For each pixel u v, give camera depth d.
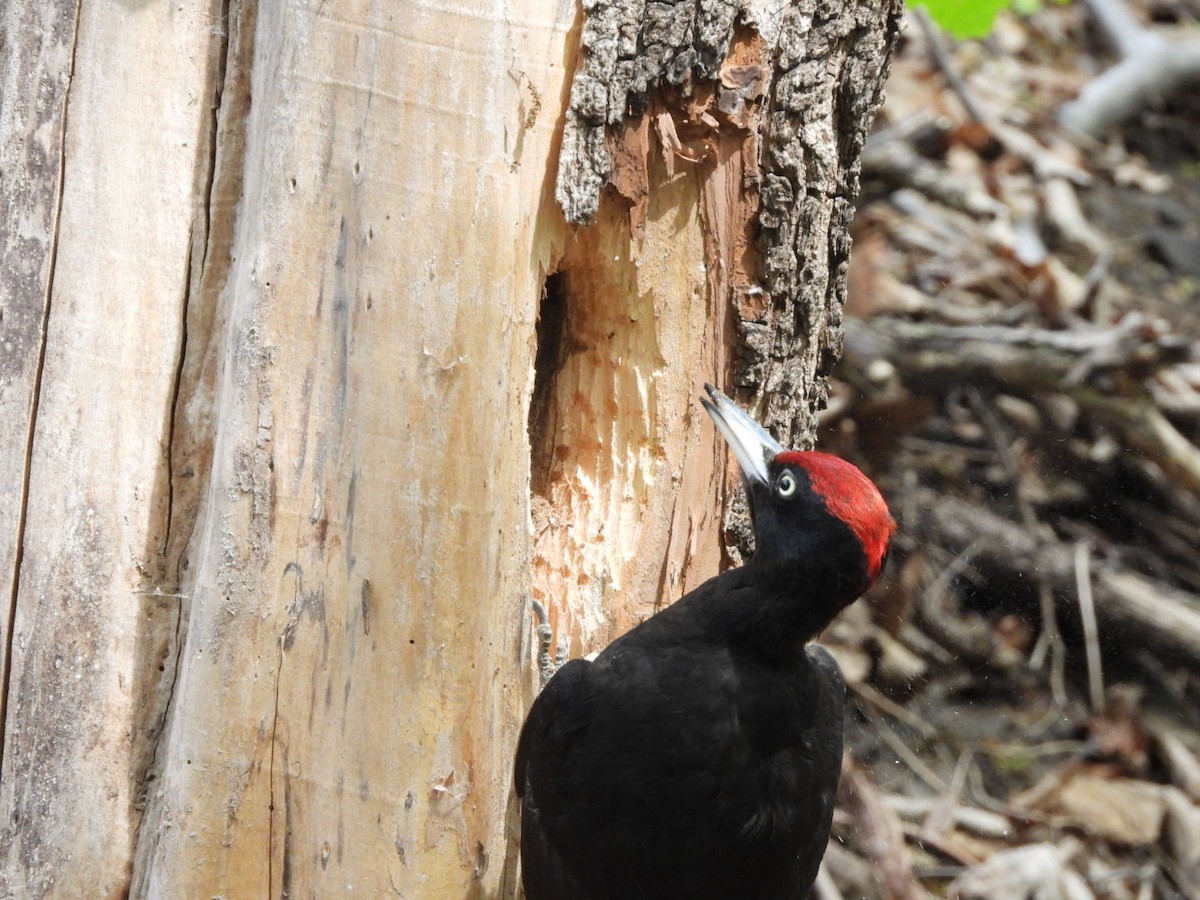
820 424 13.67
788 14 7.88
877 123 16.44
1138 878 11.70
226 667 7.33
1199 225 16.31
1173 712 12.64
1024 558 13.12
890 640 12.92
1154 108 17.69
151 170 7.78
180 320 7.81
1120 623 12.93
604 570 8.38
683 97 7.65
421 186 7.18
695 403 8.24
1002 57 18.03
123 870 7.72
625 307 8.12
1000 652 12.91
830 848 11.62
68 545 7.68
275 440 7.27
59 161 7.68
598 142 7.48
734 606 7.70
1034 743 12.45
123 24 7.71
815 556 7.46
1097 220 16.23
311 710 7.30
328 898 7.36
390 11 7.12
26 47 7.66
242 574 7.31
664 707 7.61
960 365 13.81
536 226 7.52
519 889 7.93
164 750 7.73
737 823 7.61
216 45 7.82
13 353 7.65
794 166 7.99
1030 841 11.82
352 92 7.16
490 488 7.35
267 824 7.36
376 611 7.26
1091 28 18.67
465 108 7.18
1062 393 13.75
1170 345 13.72
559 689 7.75
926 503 13.38
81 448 7.70
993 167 16.36
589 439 8.46
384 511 7.24
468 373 7.25
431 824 7.38
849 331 13.99
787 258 8.13
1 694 7.61
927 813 11.96
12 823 7.60
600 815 7.63
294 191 7.22
